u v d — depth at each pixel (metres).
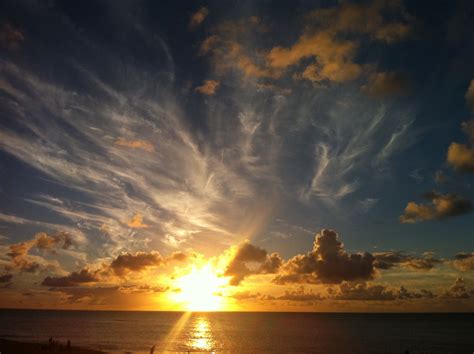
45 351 62.94
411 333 143.75
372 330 159.00
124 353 78.00
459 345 102.69
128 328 158.50
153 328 161.00
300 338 120.31
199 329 160.25
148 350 85.88
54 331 133.25
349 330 158.00
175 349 89.50
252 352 86.19
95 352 66.00
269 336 127.50
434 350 92.69
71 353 62.94
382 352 88.25
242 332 145.38
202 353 82.94
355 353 86.25
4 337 107.56
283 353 85.00
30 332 126.69
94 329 147.62
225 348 93.06
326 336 128.50
